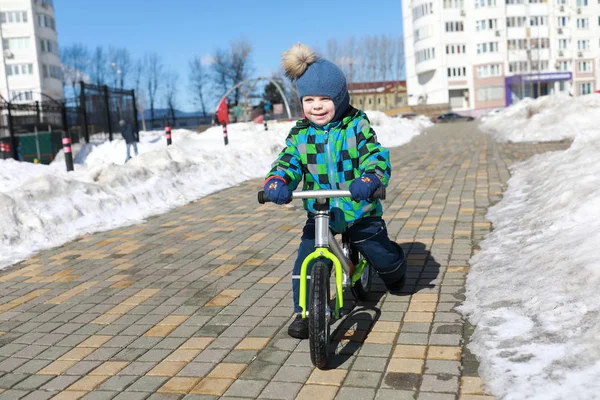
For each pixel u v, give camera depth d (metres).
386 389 2.81
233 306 4.18
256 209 7.77
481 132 21.41
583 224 4.53
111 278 5.06
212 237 6.30
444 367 2.97
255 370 3.14
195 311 4.13
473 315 3.56
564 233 4.49
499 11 67.62
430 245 5.32
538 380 2.63
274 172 3.21
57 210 6.97
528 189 6.96
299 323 3.51
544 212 5.35
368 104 90.12
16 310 4.39
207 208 8.09
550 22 68.44
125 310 4.25
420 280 4.39
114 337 3.76
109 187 8.10
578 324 3.05
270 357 3.29
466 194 7.48
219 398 2.87
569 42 69.25
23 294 4.77
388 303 3.96
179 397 2.91
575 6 68.81
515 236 5.05
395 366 3.04
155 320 4.01
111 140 21.02
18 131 22.00
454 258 4.88
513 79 67.44
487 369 2.84
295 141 3.41
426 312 3.74
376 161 3.17
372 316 3.75
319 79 3.21
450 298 3.96
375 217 3.53
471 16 68.88
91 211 7.35
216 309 4.14
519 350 2.95
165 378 3.13
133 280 4.96
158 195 8.62
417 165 10.90
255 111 42.28
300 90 3.29
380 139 18.12
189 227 6.89
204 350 3.46
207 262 5.36
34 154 20.34
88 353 3.54
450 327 3.47
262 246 5.79
